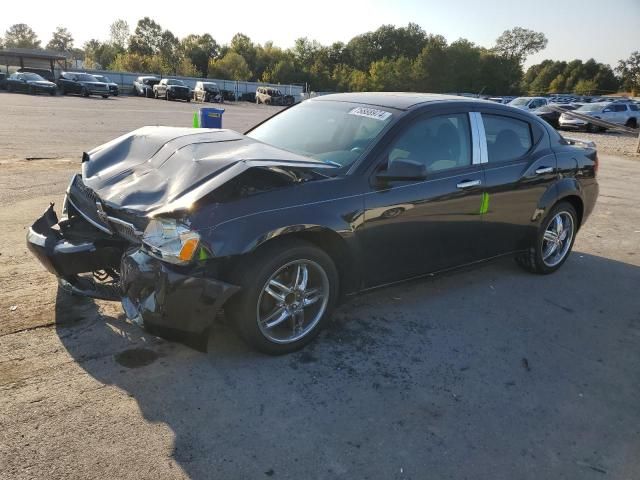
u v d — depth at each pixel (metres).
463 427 2.89
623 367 3.68
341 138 3.95
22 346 3.31
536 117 5.13
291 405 2.94
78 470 2.37
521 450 2.74
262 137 4.38
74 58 82.81
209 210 2.97
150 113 24.61
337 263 3.65
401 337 3.83
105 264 3.39
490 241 4.62
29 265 4.57
